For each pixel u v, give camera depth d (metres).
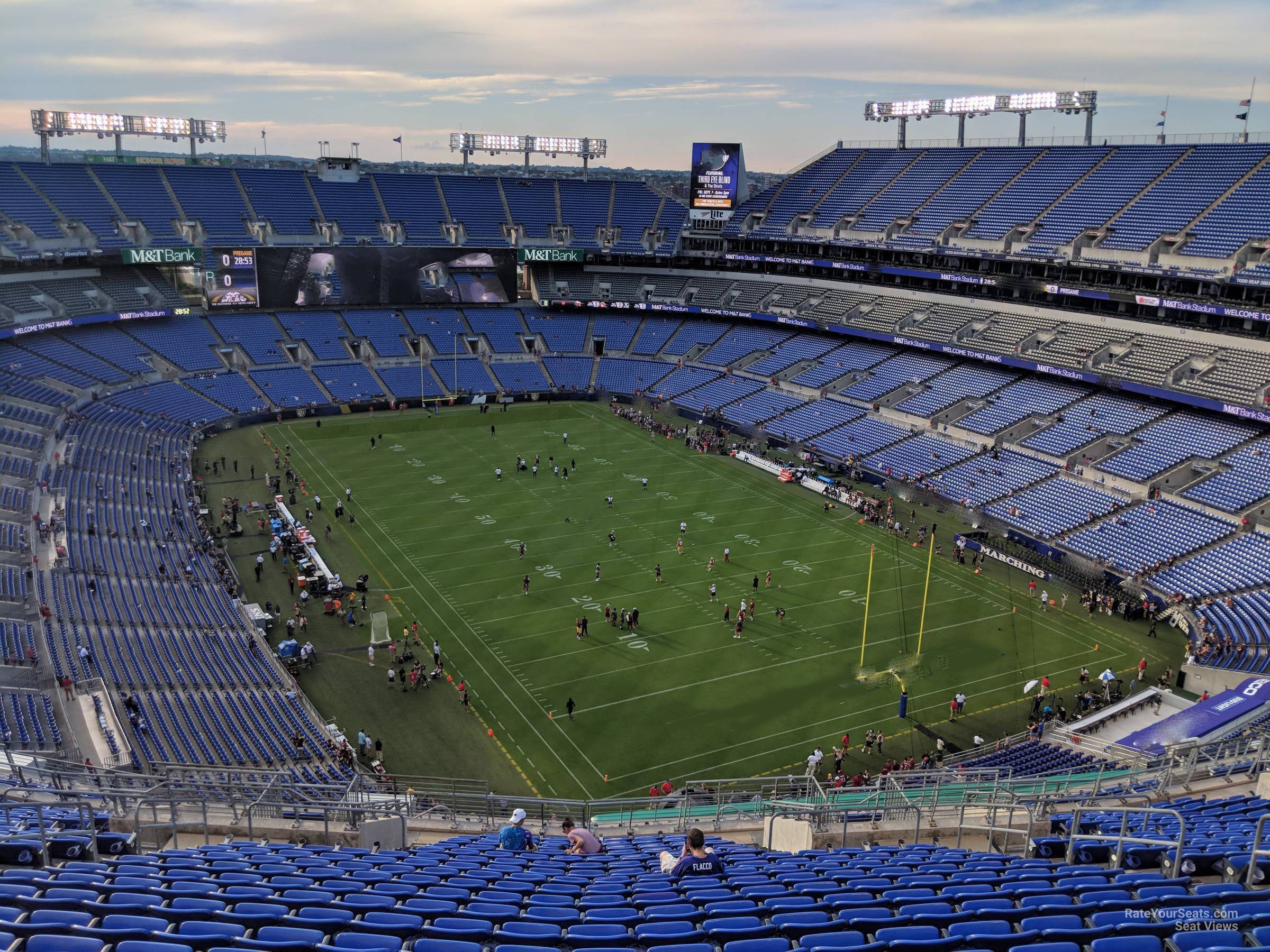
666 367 94.06
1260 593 45.12
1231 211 63.38
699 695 39.91
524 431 80.88
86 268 83.25
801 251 92.56
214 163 99.75
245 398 81.75
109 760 28.89
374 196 100.12
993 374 73.00
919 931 12.46
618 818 27.97
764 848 22.86
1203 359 60.00
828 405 78.75
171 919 12.02
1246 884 13.98
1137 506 55.31
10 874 13.67
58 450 58.44
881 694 40.22
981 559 54.16
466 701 38.75
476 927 12.66
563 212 104.81
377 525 58.41
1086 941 11.82
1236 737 29.95
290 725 35.81
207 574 49.19
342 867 16.98
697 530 58.56
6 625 36.12
